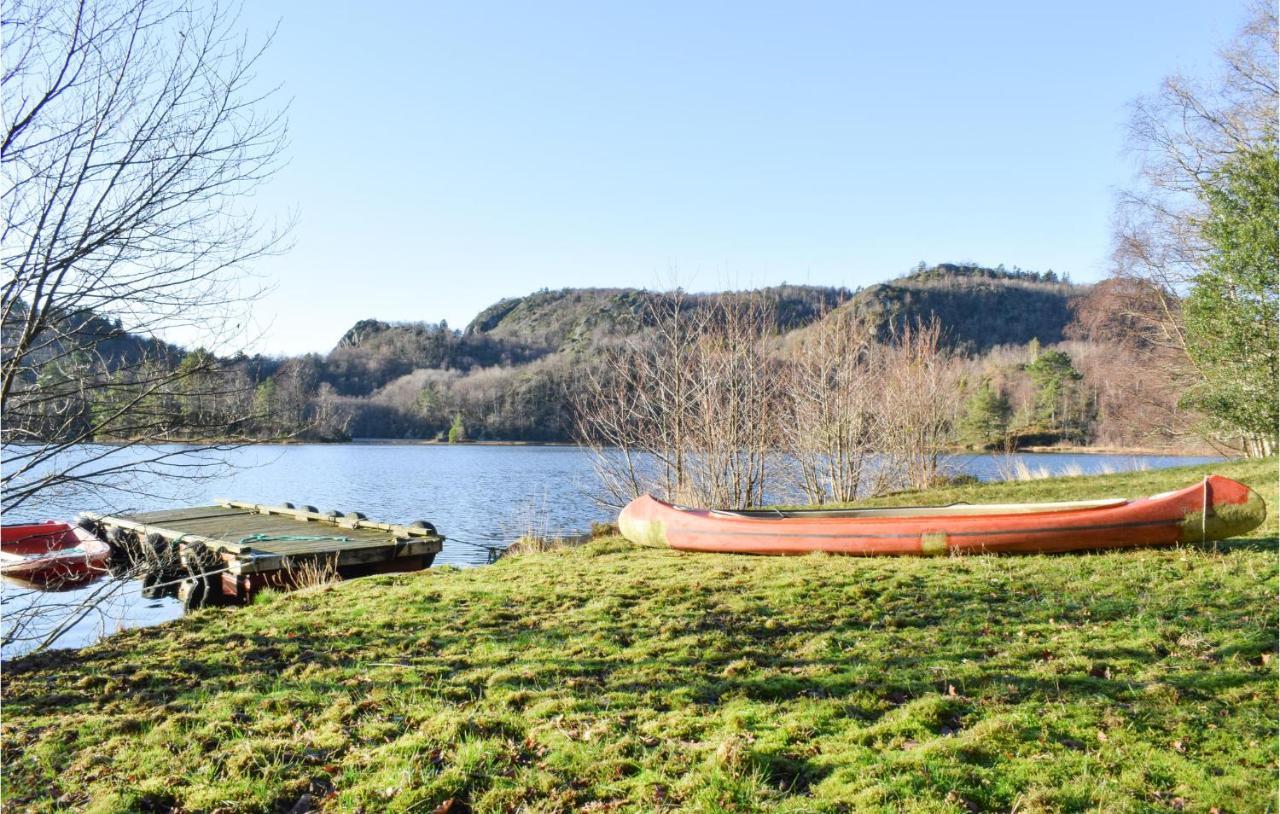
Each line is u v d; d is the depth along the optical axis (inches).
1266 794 136.6
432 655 235.3
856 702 183.5
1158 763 148.9
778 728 169.8
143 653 254.2
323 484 1317.7
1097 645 214.5
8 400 215.3
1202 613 238.2
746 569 337.7
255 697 204.7
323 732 180.9
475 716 182.9
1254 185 706.8
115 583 324.2
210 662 239.5
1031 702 177.6
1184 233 837.8
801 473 737.0
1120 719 166.2
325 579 459.5
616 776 153.4
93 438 229.6
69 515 240.8
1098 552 335.6
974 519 349.1
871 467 753.0
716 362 646.5
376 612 289.1
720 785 145.3
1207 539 327.6
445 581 344.2
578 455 2201.0
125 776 165.3
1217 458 1337.4
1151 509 331.6
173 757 172.7
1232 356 740.0
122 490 241.6
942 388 834.8
